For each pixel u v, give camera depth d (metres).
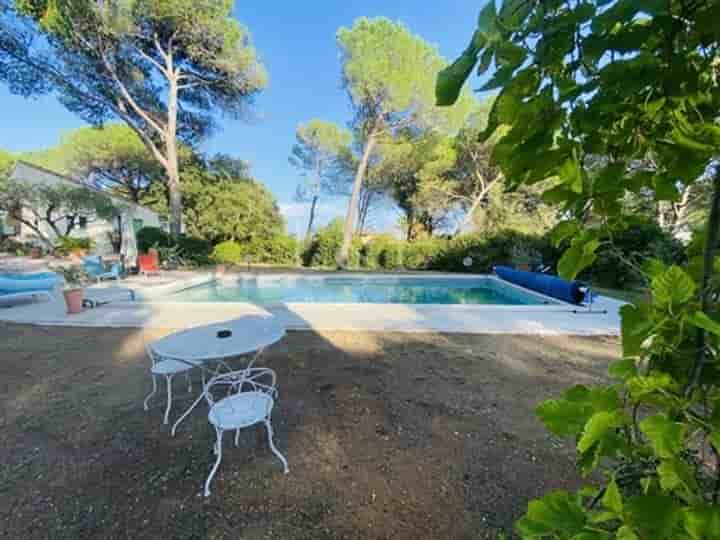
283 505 1.78
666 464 0.49
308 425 2.49
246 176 17.41
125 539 1.60
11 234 17.20
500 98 0.58
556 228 0.72
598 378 3.28
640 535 0.47
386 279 10.93
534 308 6.00
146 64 11.66
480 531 1.62
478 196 16.20
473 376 3.31
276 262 15.15
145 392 3.03
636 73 0.54
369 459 2.12
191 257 13.01
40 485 1.93
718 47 0.54
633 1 0.49
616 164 0.63
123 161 17.80
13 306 6.20
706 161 0.55
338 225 15.02
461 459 2.12
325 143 16.20
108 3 9.40
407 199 16.69
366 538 1.59
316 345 4.17
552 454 2.15
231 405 2.19
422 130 13.00
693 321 0.50
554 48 0.55
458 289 10.45
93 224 17.48
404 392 2.98
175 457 2.16
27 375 3.36
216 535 1.61
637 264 0.75
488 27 0.56
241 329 2.70
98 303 6.21
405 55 11.56
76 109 11.27
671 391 0.55
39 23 9.03
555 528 0.55
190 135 14.49
